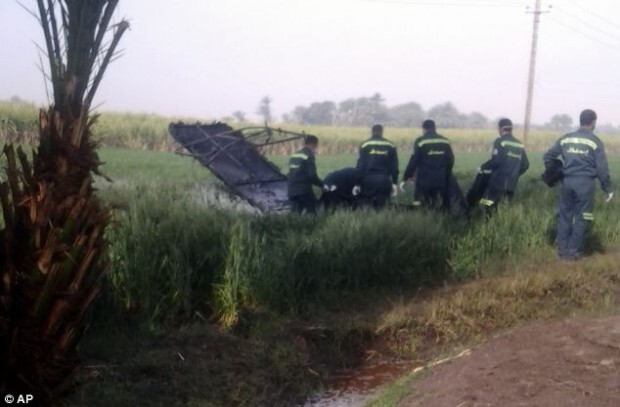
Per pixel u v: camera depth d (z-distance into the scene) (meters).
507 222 13.30
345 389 7.96
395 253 10.96
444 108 125.94
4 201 5.62
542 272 11.21
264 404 7.39
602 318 8.24
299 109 116.94
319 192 17.31
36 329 5.63
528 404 6.07
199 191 15.54
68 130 5.82
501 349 7.45
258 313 9.31
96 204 5.93
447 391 6.64
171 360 7.62
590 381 6.41
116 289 8.63
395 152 14.55
